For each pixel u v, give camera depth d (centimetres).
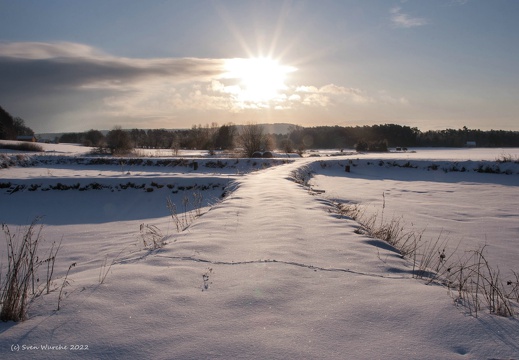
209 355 276
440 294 385
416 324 320
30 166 2839
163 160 2905
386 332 308
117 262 517
